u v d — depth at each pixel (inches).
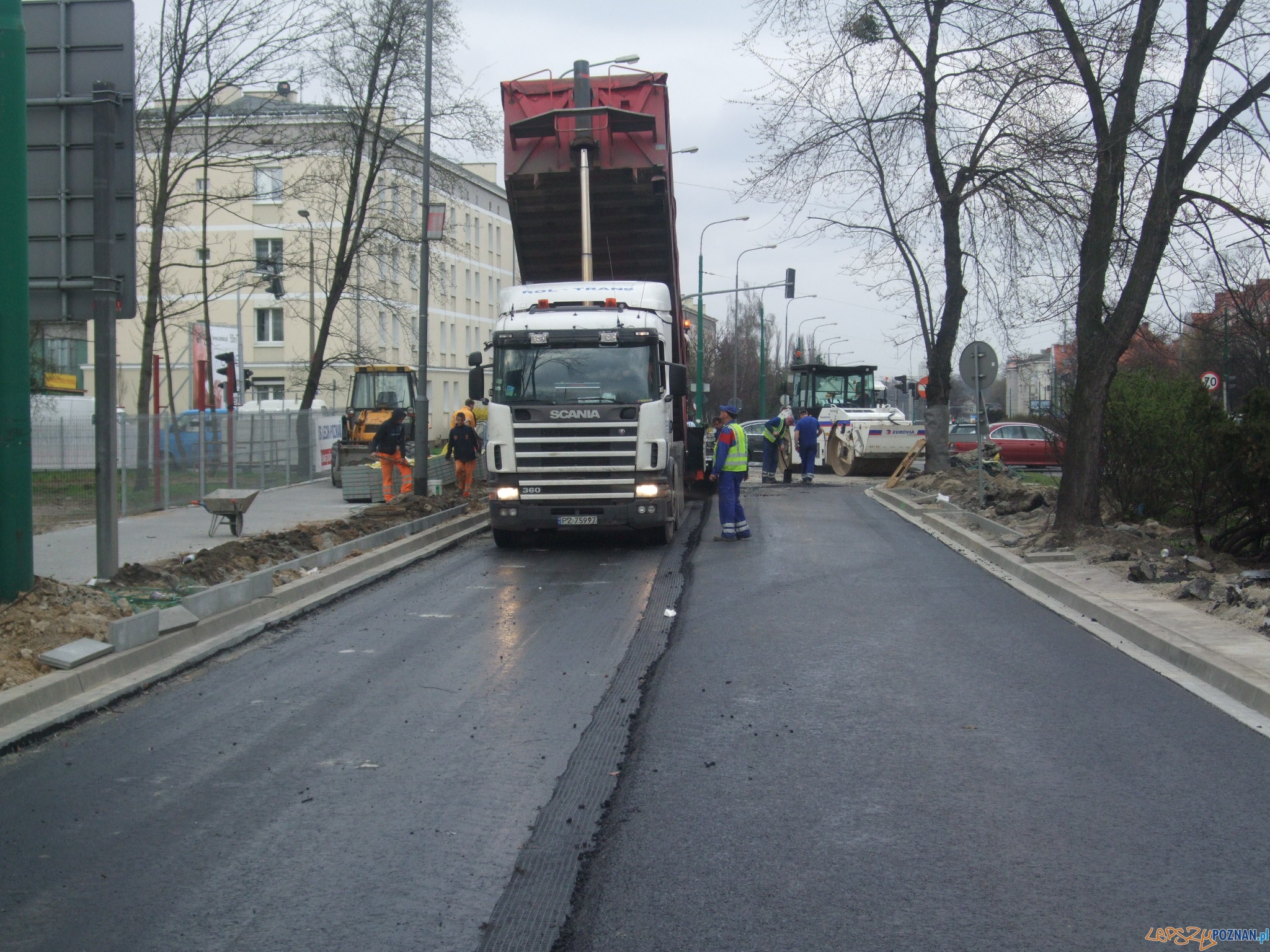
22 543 356.5
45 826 210.8
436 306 2187.5
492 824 208.2
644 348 611.5
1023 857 190.2
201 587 442.6
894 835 200.7
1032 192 781.9
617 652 360.2
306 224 1728.6
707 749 253.9
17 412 356.2
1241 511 498.9
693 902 173.3
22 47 365.7
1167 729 265.6
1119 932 162.6
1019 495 738.8
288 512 782.5
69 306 420.2
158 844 201.3
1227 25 492.4
